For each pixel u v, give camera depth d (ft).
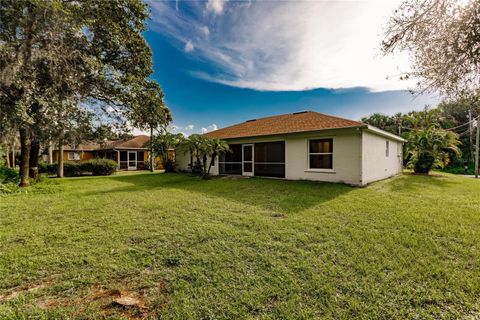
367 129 28.96
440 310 6.70
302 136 34.58
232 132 49.75
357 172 29.55
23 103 26.53
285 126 39.83
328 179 32.32
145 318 6.56
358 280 8.18
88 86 33.78
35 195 25.85
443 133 45.14
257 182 33.60
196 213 17.10
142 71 41.29
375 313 6.61
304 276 8.48
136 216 16.42
